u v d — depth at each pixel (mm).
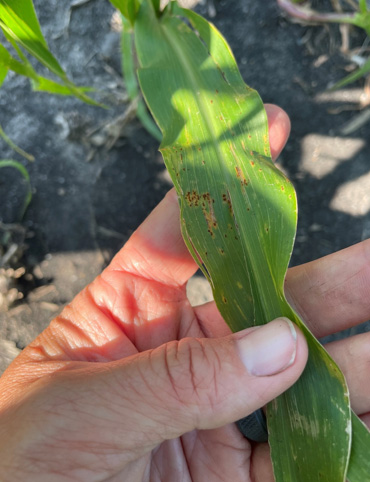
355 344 126
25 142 222
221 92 123
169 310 147
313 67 218
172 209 142
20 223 218
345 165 215
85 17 223
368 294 134
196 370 102
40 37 130
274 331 99
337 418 97
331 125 217
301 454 102
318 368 100
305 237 215
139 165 221
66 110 220
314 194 216
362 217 213
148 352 109
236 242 113
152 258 146
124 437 104
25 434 101
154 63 133
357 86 216
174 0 139
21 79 223
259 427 122
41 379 110
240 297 112
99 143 221
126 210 220
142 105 210
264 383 100
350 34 216
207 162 116
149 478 132
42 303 214
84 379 106
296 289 140
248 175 111
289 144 219
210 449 132
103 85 221
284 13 219
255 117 116
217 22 222
